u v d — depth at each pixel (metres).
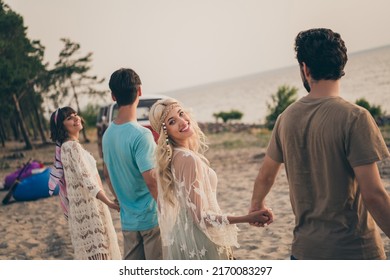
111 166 3.35
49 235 7.09
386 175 8.58
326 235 2.27
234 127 25.64
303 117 2.33
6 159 20.81
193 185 2.65
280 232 6.02
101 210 3.98
